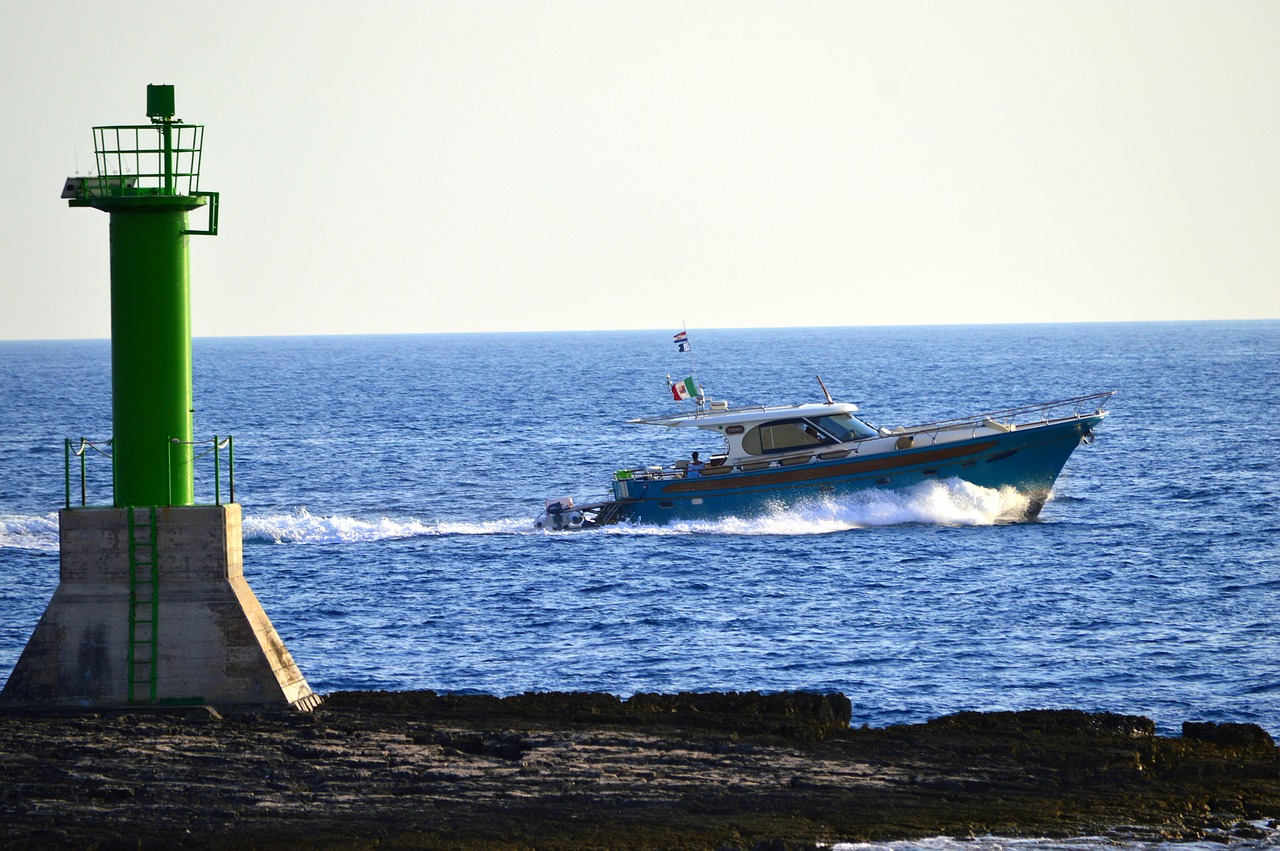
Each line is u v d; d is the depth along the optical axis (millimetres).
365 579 141000
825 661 107688
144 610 72562
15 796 60375
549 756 67375
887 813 61000
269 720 71688
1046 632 116938
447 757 67125
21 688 72062
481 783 63188
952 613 124125
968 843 57969
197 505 73125
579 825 58750
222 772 63938
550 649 112125
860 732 74062
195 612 72875
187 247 73250
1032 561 147500
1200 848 57844
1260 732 74625
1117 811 61875
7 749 66125
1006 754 69938
